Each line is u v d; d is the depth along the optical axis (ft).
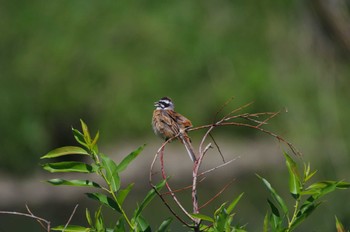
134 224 15.26
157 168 61.62
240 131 68.74
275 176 58.90
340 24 44.11
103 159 15.49
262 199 49.93
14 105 64.75
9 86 66.18
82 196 55.93
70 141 65.26
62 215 51.21
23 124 63.98
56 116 65.62
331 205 41.06
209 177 60.49
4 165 62.18
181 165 62.03
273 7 68.95
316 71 58.49
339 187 15.29
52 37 70.54
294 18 66.08
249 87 68.90
